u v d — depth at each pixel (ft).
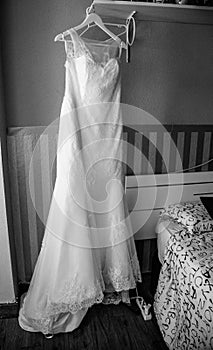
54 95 5.70
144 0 4.98
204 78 6.26
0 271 5.50
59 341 5.23
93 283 5.17
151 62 5.92
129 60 5.48
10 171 5.84
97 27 5.51
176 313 4.94
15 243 6.27
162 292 5.39
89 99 5.01
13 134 5.69
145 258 7.04
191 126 6.50
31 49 5.37
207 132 6.62
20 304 6.02
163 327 5.14
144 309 5.82
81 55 4.75
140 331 5.50
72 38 4.65
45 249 5.33
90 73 4.80
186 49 5.98
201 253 4.87
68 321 5.47
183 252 4.99
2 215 5.19
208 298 4.14
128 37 5.49
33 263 6.51
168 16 5.24
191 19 5.48
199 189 6.63
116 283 5.62
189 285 4.59
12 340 5.22
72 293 5.09
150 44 5.80
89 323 5.65
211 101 6.45
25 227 6.25
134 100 6.08
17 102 5.59
